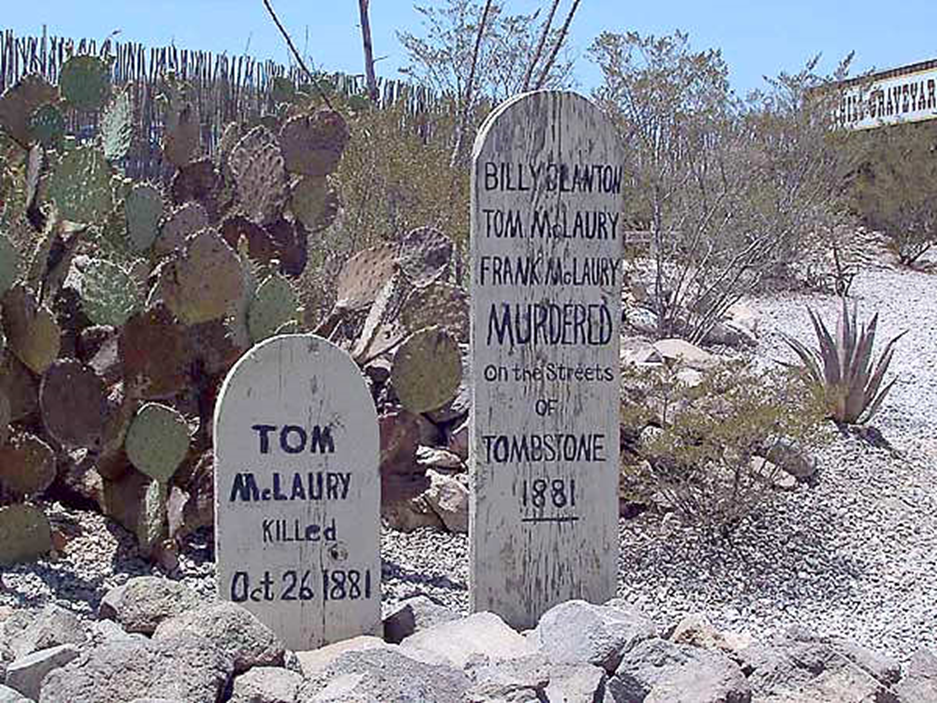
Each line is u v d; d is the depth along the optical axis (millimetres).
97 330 3500
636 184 7242
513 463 2805
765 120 9266
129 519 3219
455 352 3408
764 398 4047
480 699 2066
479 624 2516
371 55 5969
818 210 9641
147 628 2307
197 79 6703
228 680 2057
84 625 2328
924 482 4664
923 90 13242
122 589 2389
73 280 3602
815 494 4332
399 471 3445
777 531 3945
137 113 6129
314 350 2516
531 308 2801
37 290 3355
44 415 3092
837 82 10812
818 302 9344
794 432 3910
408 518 3855
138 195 3494
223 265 3152
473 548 2797
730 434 3738
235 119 6539
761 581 3582
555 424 2820
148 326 3133
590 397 2836
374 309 3770
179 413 3256
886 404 6168
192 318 3150
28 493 3135
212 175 3912
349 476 2537
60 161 3379
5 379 3238
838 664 2352
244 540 2486
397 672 2074
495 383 2793
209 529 3408
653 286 7230
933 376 7090
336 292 4234
